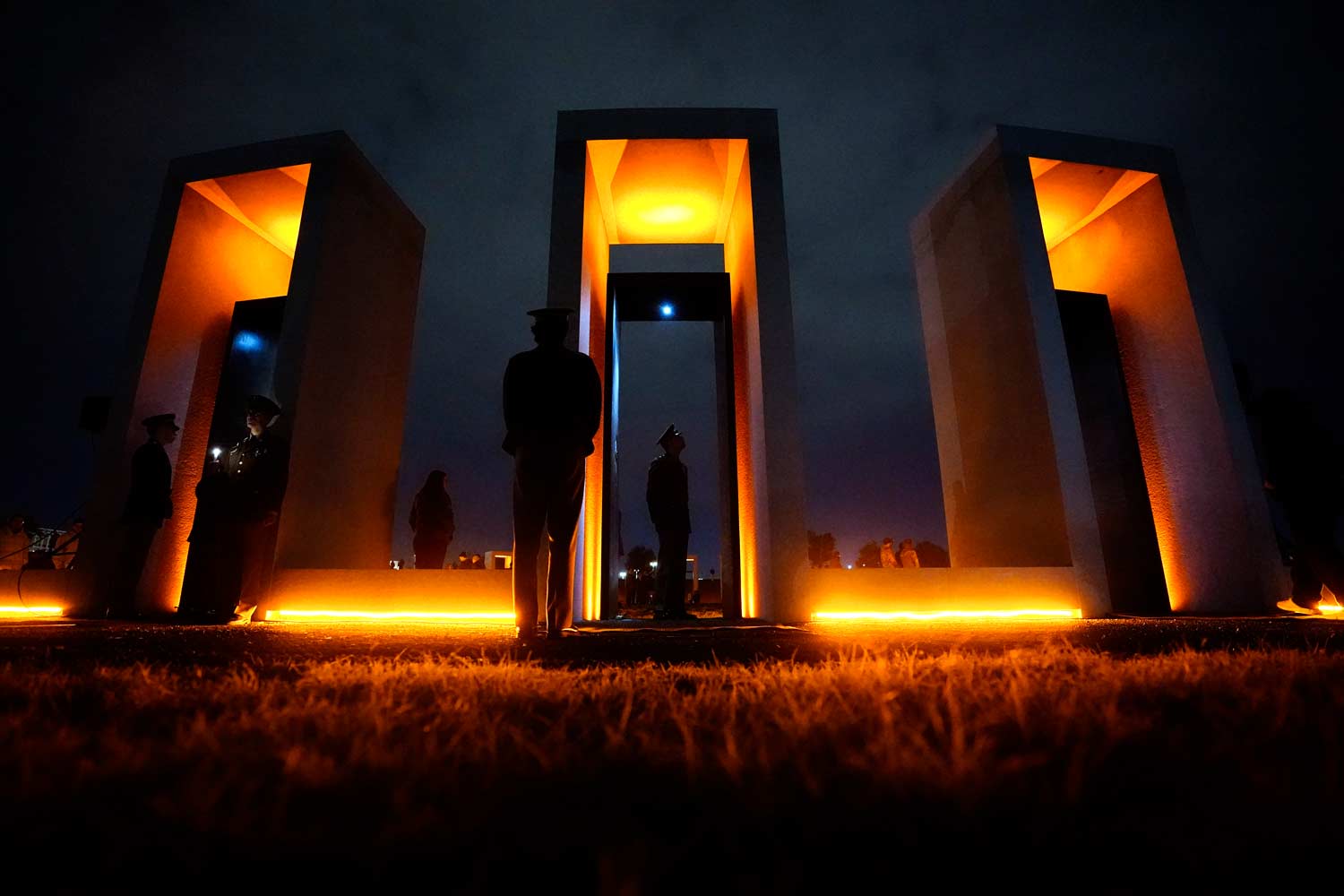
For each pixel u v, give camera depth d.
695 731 1.04
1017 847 0.59
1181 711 1.17
